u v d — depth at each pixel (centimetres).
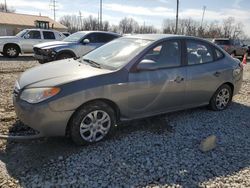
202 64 518
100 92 390
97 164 353
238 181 332
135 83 422
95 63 452
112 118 418
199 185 321
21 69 1084
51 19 5259
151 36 489
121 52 458
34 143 402
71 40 1180
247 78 1078
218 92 559
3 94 641
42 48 1112
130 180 323
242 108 609
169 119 518
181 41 493
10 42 1529
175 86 472
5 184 307
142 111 448
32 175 325
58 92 364
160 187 314
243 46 2372
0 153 372
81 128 390
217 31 6119
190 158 378
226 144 428
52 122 367
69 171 335
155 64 449
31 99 367
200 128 483
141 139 429
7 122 468
